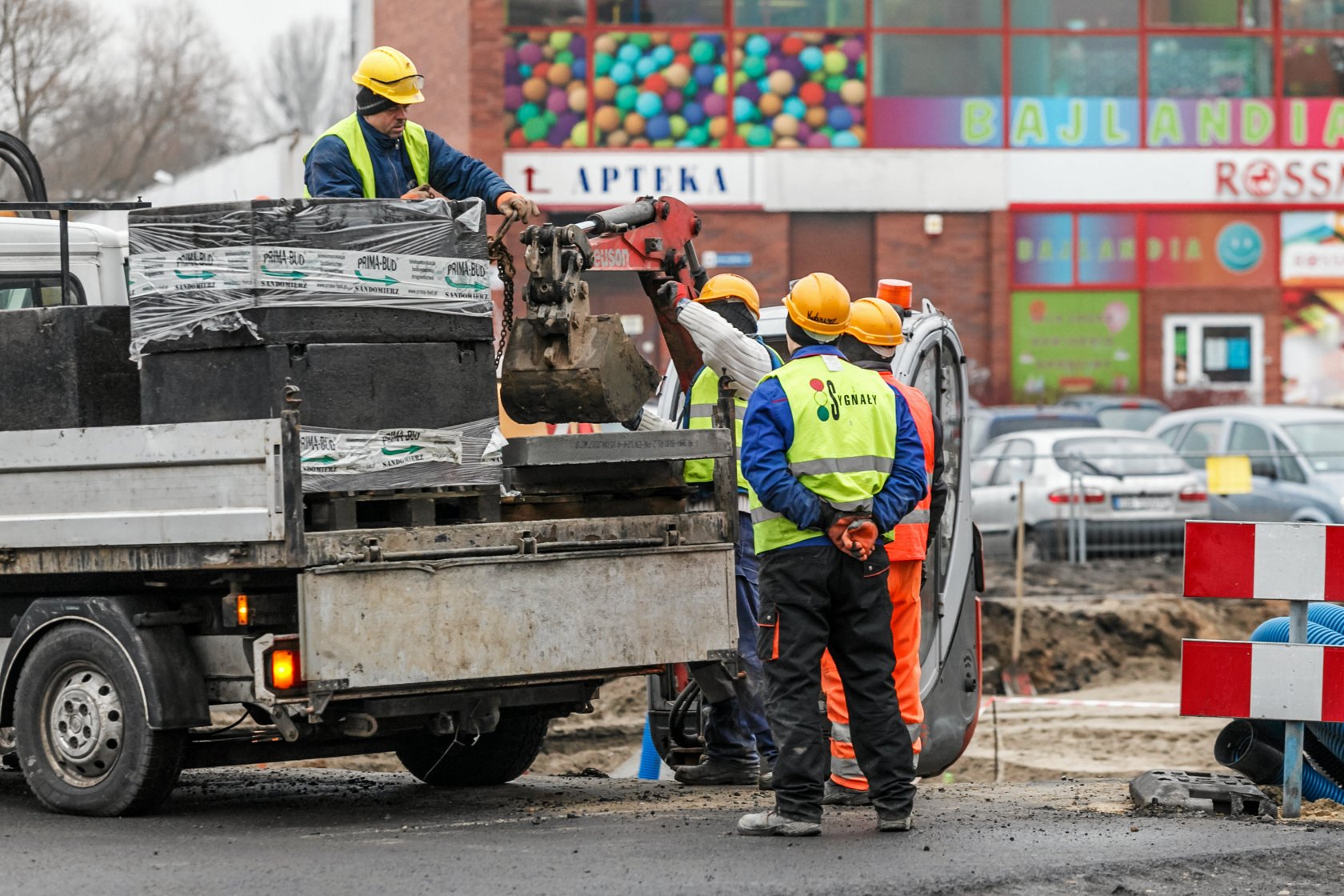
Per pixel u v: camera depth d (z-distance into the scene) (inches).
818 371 441.7
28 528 477.7
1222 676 502.6
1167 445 1311.5
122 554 463.2
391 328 455.5
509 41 1991.9
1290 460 1286.9
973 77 2049.7
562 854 419.2
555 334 491.2
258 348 438.9
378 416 452.1
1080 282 2071.9
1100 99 2068.2
